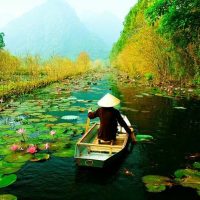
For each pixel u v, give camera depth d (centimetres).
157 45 1997
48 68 2155
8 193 464
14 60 1847
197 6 1320
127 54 2623
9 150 623
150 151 651
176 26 1427
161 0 1355
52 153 623
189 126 856
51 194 464
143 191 474
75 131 777
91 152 590
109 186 491
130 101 1264
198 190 467
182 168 564
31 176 521
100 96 1433
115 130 626
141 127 843
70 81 2173
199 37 1579
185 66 1819
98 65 4828
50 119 901
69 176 524
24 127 804
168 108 1109
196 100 1291
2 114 966
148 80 2075
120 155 583
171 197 453
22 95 1438
